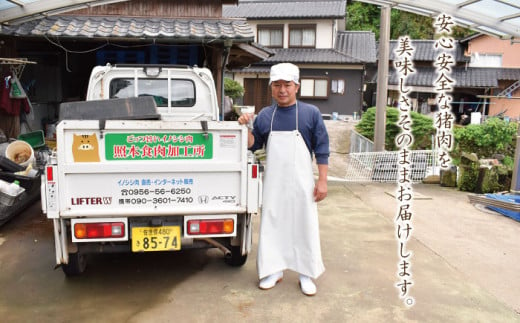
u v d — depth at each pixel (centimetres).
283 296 337
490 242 480
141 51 767
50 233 477
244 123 318
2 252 419
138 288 346
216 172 320
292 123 329
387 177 834
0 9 568
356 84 2111
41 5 577
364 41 2300
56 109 879
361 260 414
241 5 2312
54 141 739
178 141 313
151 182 313
